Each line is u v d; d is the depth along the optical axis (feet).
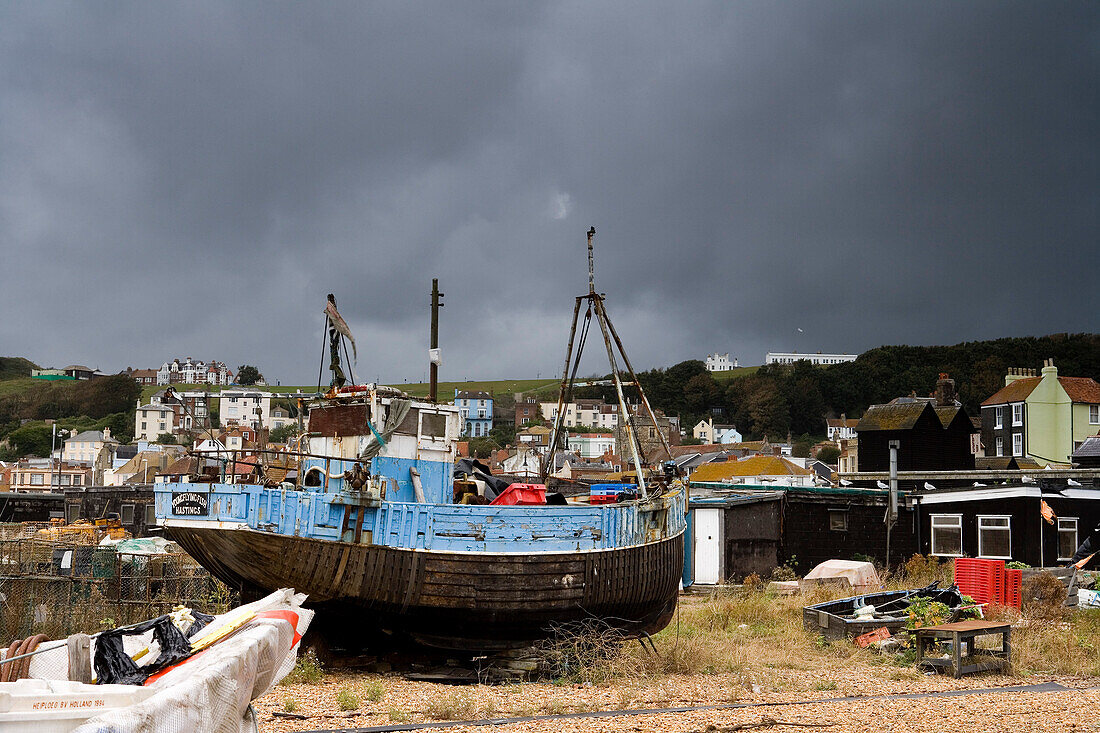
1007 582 73.00
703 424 534.37
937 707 41.34
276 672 25.35
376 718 38.55
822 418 571.28
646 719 38.75
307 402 59.06
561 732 36.24
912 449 172.55
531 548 53.06
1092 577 88.94
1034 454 225.15
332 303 59.57
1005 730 36.81
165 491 50.29
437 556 51.13
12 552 77.25
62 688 22.24
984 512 108.88
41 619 54.95
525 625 53.11
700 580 104.99
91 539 104.27
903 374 574.97
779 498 107.86
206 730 20.54
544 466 74.49
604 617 56.39
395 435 57.00
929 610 57.57
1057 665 53.47
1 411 582.35
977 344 578.66
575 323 73.10
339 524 50.24
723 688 47.34
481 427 531.50
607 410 570.46
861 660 56.03
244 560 49.47
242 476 56.59
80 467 350.84
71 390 594.24
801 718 39.09
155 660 25.41
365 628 52.85
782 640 63.00
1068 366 524.93
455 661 53.98
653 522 61.31
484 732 36.17
